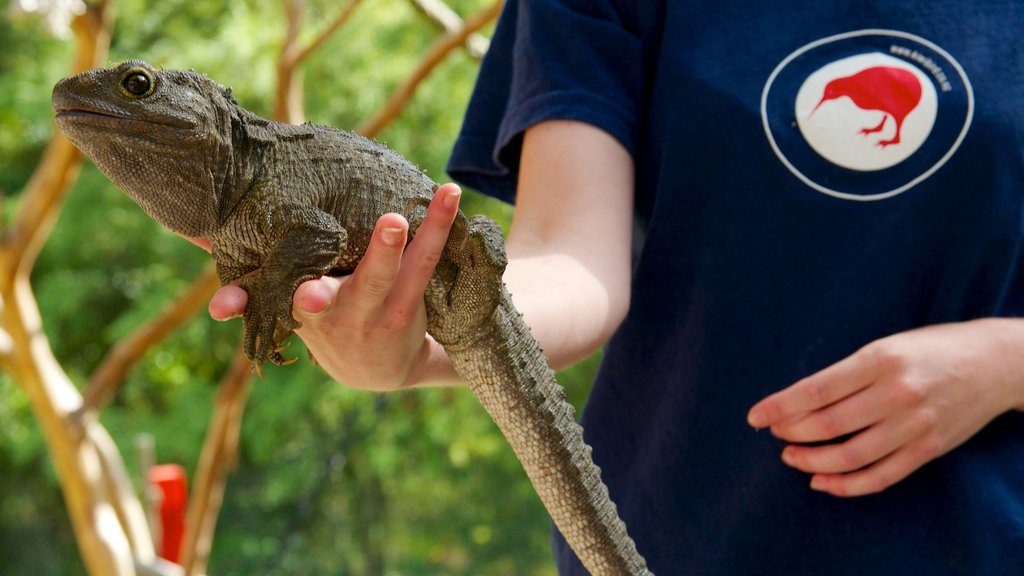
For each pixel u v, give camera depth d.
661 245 1.05
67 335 5.64
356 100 4.86
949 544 0.99
